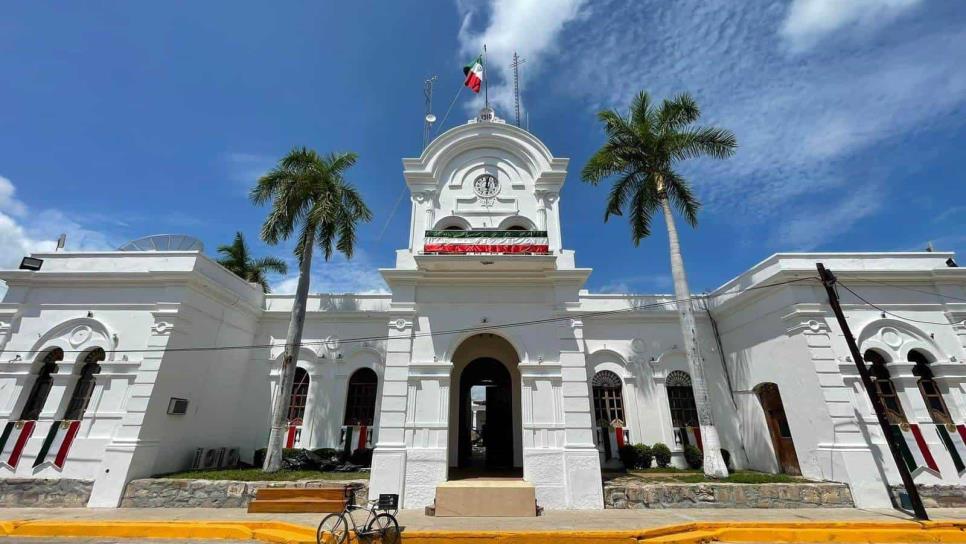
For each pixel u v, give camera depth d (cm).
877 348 1366
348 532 890
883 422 1105
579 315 1343
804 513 1112
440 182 1628
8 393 1382
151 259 1540
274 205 1583
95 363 1455
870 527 986
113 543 932
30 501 1243
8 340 1448
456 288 1394
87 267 1544
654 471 1564
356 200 1714
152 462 1318
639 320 1867
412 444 1226
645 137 1633
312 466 1462
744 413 1656
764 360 1545
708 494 1192
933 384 1375
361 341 1812
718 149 1619
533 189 1625
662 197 1620
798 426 1371
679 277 1538
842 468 1214
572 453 1205
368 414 1753
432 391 1279
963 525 993
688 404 1770
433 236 1386
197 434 1514
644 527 957
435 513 1086
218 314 1631
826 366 1320
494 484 1141
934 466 1238
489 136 1666
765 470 1530
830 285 1193
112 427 1320
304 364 1795
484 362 1692
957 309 1409
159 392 1357
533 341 1332
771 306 1507
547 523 1002
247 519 1054
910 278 1434
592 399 1772
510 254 1351
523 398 1272
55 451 1300
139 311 1458
